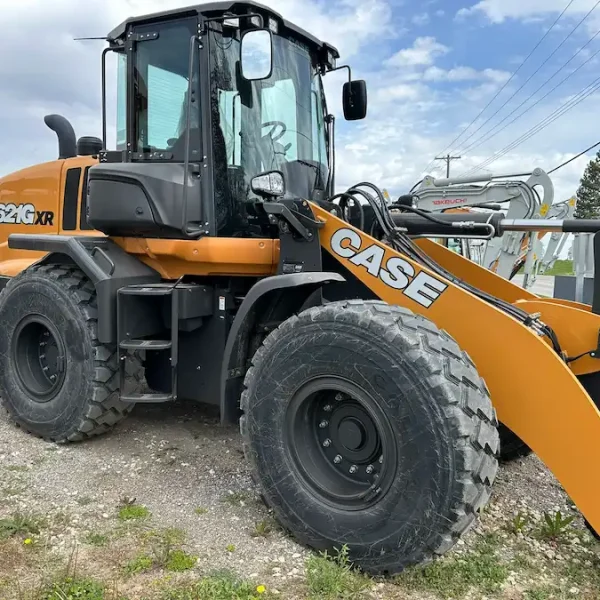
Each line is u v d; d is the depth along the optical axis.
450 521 2.31
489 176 7.55
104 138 3.97
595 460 2.36
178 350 3.73
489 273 3.91
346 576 2.46
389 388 2.42
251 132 3.57
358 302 2.68
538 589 2.44
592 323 3.01
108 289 3.53
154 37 3.61
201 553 2.66
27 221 5.16
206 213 3.47
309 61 3.95
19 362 4.09
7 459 3.64
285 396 2.72
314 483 2.68
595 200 54.03
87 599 2.29
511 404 2.58
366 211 3.46
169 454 3.78
